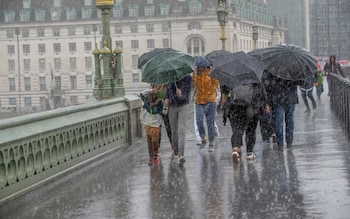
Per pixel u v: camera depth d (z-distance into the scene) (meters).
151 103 16.56
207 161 17.17
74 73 151.00
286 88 18.95
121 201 12.12
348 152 17.83
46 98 150.12
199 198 12.18
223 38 40.84
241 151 18.91
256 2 175.25
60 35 151.50
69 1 152.00
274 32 189.62
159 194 12.72
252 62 16.53
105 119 18.92
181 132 16.69
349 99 20.44
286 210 10.84
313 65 18.31
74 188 13.54
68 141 15.70
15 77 151.62
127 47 151.62
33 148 13.40
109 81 22.59
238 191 12.74
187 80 16.59
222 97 17.05
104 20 22.62
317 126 25.75
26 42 151.88
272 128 20.50
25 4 152.12
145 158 18.12
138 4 151.38
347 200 11.48
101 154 18.31
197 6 149.38
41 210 11.45
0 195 11.71
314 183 13.27
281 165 15.91
